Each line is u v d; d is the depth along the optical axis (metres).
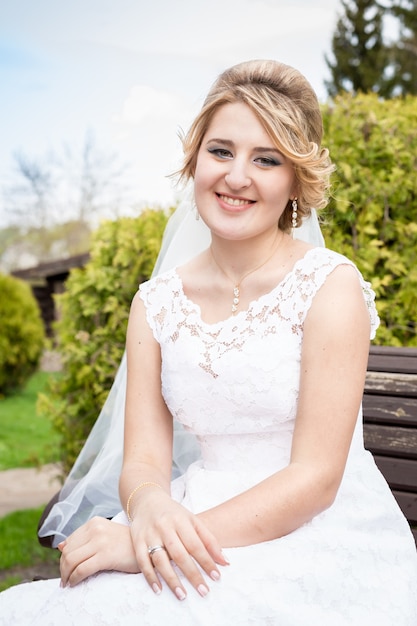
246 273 1.92
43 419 10.37
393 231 3.69
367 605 1.65
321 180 1.89
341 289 1.80
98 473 2.31
